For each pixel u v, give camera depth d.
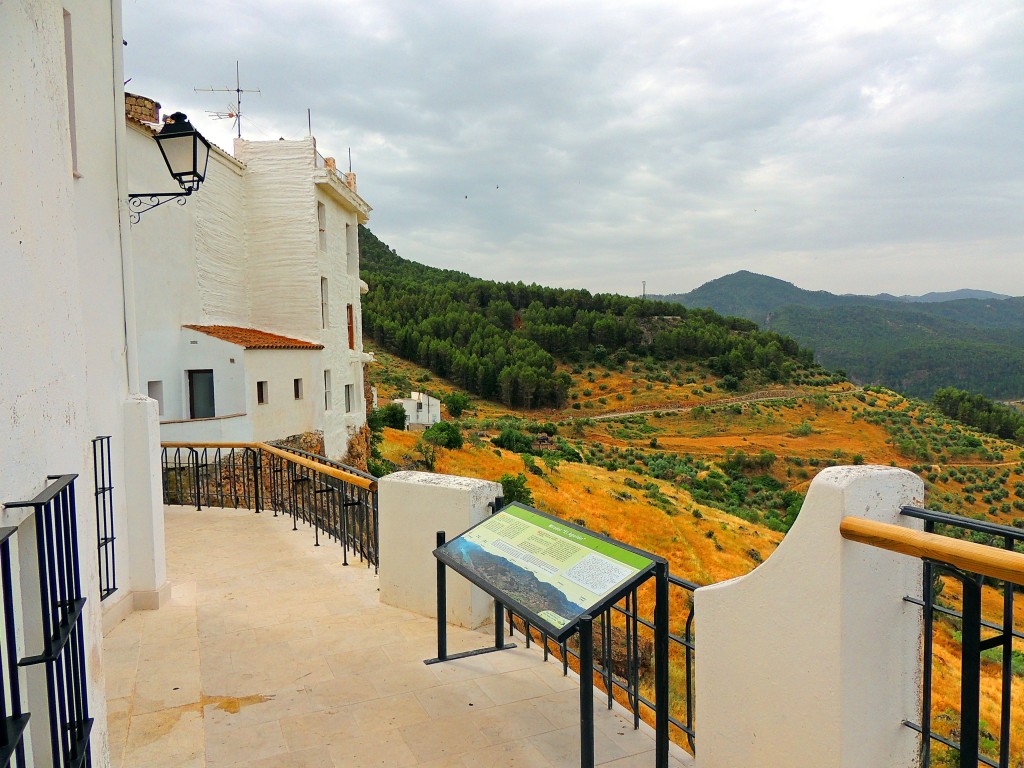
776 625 2.35
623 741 3.27
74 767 1.92
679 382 121.56
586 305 153.25
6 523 1.70
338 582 5.81
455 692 3.76
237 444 9.02
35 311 1.93
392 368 105.25
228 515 8.65
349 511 6.99
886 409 113.75
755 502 65.94
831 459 87.00
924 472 83.38
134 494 5.10
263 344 16.47
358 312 24.34
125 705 3.63
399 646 4.39
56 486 1.87
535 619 2.74
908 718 2.31
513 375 105.19
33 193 1.95
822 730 2.18
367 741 3.28
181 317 16.44
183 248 16.56
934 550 1.83
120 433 5.00
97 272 4.71
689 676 3.16
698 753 2.75
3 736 1.47
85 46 4.68
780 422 102.56
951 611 2.08
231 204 18.83
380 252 174.25
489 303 144.12
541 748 3.20
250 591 5.60
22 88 1.87
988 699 10.09
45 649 1.75
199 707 3.62
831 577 2.13
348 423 22.38
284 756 3.16
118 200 5.13
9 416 1.70
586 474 48.62
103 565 4.67
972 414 119.44
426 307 127.62
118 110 5.12
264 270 19.66
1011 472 85.75
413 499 4.92
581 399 112.06
